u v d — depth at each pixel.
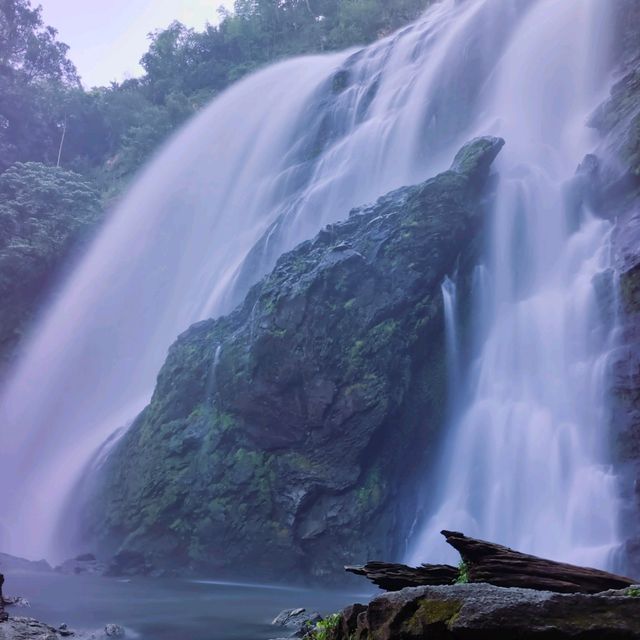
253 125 48.72
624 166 22.70
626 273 19.89
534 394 21.14
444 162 32.72
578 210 23.58
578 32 30.67
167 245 46.72
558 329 21.34
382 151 35.72
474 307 23.88
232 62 72.50
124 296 45.22
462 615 4.27
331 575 20.67
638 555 16.25
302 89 47.41
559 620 4.11
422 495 22.12
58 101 68.62
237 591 18.80
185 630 12.02
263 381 22.67
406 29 43.19
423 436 22.64
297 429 22.09
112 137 69.38
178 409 25.42
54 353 44.03
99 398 41.56
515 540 19.34
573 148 27.23
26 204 48.50
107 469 27.47
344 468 21.33
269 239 35.62
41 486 32.78
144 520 23.98
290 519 21.38
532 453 20.12
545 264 23.42
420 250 23.09
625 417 18.47
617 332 19.61
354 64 44.72
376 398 21.42
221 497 22.66
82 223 48.41
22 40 72.75
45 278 47.16
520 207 24.81
